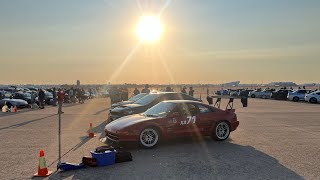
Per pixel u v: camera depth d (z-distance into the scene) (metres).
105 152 7.13
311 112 21.88
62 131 12.50
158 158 7.77
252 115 19.56
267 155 8.12
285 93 44.66
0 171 6.71
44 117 18.47
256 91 53.88
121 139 8.68
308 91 39.75
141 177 6.16
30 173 6.56
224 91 65.56
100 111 23.34
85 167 6.95
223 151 8.61
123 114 12.32
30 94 31.72
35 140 10.38
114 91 25.47
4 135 11.46
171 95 13.41
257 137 10.99
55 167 7.00
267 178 6.11
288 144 9.66
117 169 6.76
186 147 9.17
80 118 17.88
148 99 13.23
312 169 6.78
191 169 6.74
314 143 9.86
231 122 10.38
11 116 19.09
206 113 10.02
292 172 6.54
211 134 10.05
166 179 6.02
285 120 16.66
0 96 33.56
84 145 9.50
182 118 9.52
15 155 8.22
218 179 6.04
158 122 9.12
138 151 8.61
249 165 7.09
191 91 35.62
